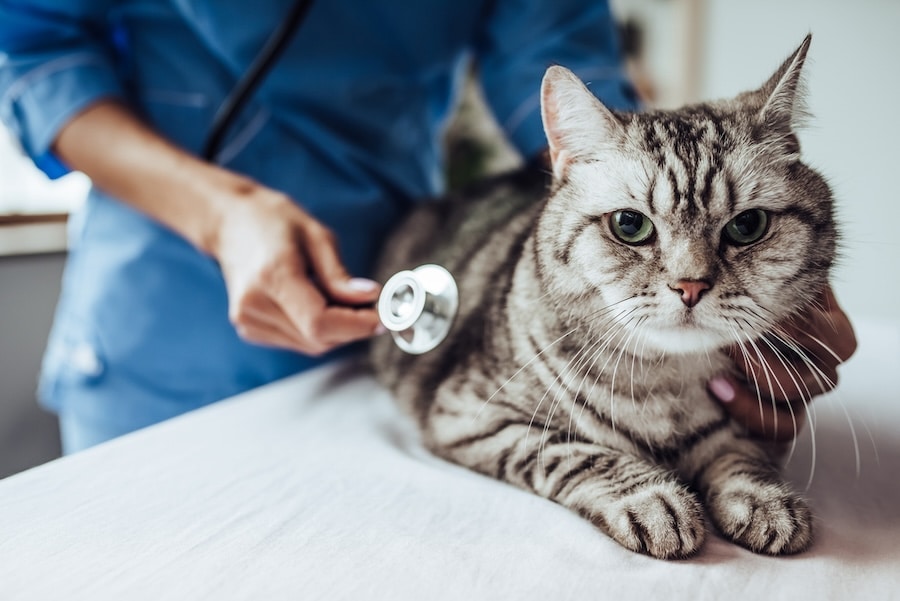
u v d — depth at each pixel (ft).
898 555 1.78
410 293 2.34
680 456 2.57
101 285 3.52
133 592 1.58
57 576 1.64
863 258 7.38
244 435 2.60
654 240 2.31
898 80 7.04
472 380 2.86
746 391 2.38
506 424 2.59
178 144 3.58
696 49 8.30
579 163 2.54
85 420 3.73
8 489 2.08
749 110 2.43
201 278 3.50
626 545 1.88
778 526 1.86
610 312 2.40
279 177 3.67
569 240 2.50
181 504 2.02
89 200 3.74
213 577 1.64
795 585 1.63
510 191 4.17
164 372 3.67
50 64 3.30
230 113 3.30
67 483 2.14
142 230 3.49
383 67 3.84
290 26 3.17
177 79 3.56
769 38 7.88
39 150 3.35
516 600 1.55
